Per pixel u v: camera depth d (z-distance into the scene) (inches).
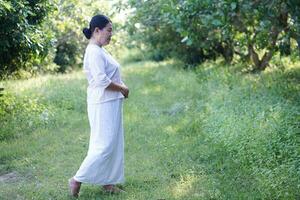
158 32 667.4
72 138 291.0
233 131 248.1
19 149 264.1
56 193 200.8
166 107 390.3
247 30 375.6
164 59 943.7
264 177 197.0
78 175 189.3
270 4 275.0
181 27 281.3
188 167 229.1
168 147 262.1
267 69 499.8
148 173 222.8
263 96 318.7
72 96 415.5
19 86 469.4
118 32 618.2
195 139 275.1
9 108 328.8
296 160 200.5
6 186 212.5
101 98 185.2
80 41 748.6
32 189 206.7
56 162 244.7
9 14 273.1
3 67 328.2
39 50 306.2
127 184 208.8
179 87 477.1
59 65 749.9
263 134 231.0
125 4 394.0
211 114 308.5
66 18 401.4
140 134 295.9
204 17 267.4
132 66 890.7
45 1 316.5
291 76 411.8
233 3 248.7
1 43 283.4
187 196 191.9
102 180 191.2
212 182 204.5
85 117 350.3
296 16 277.6
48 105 372.5
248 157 223.5
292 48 415.2
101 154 186.7
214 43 610.2
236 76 449.7
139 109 381.4
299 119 251.1
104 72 182.9
